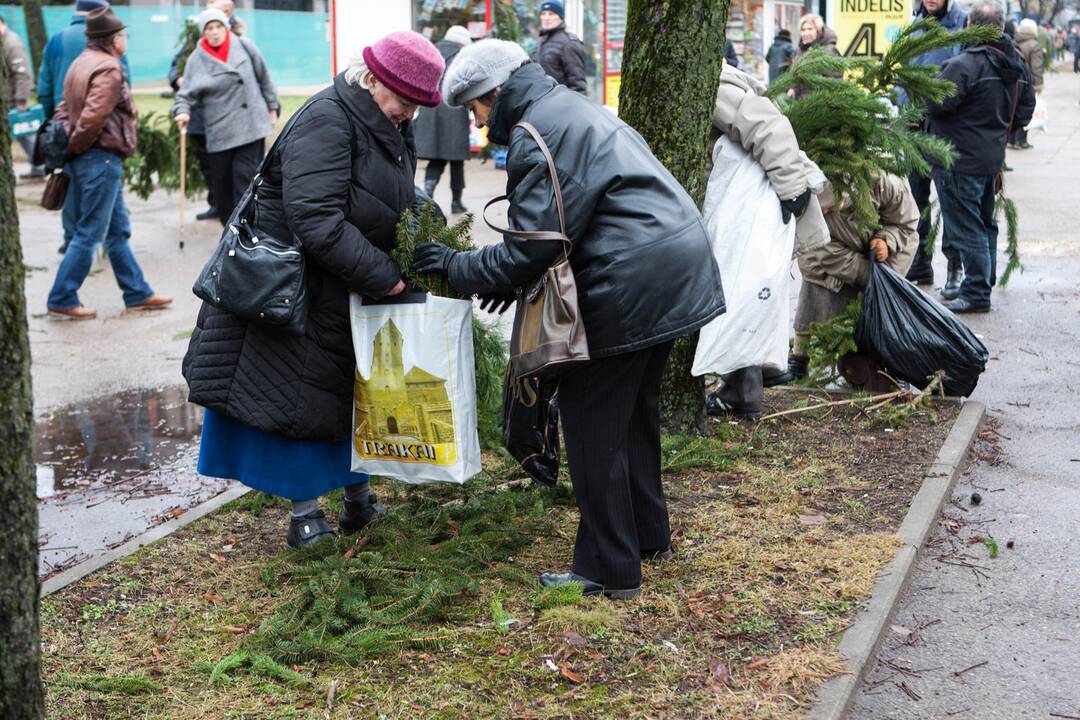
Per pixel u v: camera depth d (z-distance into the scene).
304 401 3.96
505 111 3.65
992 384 6.62
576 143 3.49
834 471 5.04
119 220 8.72
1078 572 4.21
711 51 4.92
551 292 3.50
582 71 12.45
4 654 2.37
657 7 4.87
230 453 4.16
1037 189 14.31
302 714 3.17
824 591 3.84
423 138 12.09
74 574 4.13
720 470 5.07
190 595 3.97
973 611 3.93
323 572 3.90
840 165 5.80
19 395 2.34
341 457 4.14
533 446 4.04
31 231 12.18
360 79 3.85
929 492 4.75
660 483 4.05
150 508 5.08
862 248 6.06
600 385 3.65
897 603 3.90
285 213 3.81
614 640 3.51
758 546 4.21
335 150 3.78
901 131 5.95
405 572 3.96
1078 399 6.29
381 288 3.84
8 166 2.28
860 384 6.14
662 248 3.48
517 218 3.53
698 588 3.87
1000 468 5.30
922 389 6.00
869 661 3.51
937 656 3.64
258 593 3.96
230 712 3.19
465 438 3.95
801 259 6.20
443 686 3.28
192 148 12.24
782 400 6.13
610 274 3.50
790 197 5.26
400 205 3.99
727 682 3.28
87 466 5.66
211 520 4.68
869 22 12.75
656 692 3.23
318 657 3.46
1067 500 4.90
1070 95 29.56
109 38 8.37
